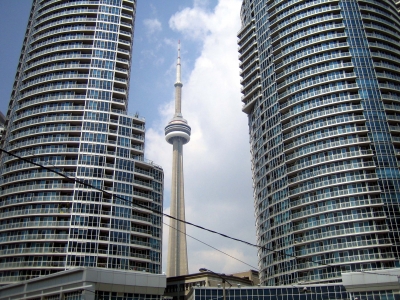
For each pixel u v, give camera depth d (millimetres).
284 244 107125
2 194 112000
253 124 134750
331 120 109188
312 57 118875
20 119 122312
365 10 122750
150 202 118938
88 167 112625
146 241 112562
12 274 99875
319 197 103438
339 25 119625
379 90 111312
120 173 115500
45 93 123875
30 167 112312
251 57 140875
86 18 135000
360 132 105688
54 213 105500
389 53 118688
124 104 125688
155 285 81500
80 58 128250
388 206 97688
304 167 108375
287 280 103125
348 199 100250
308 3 125875
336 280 94062
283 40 127500
